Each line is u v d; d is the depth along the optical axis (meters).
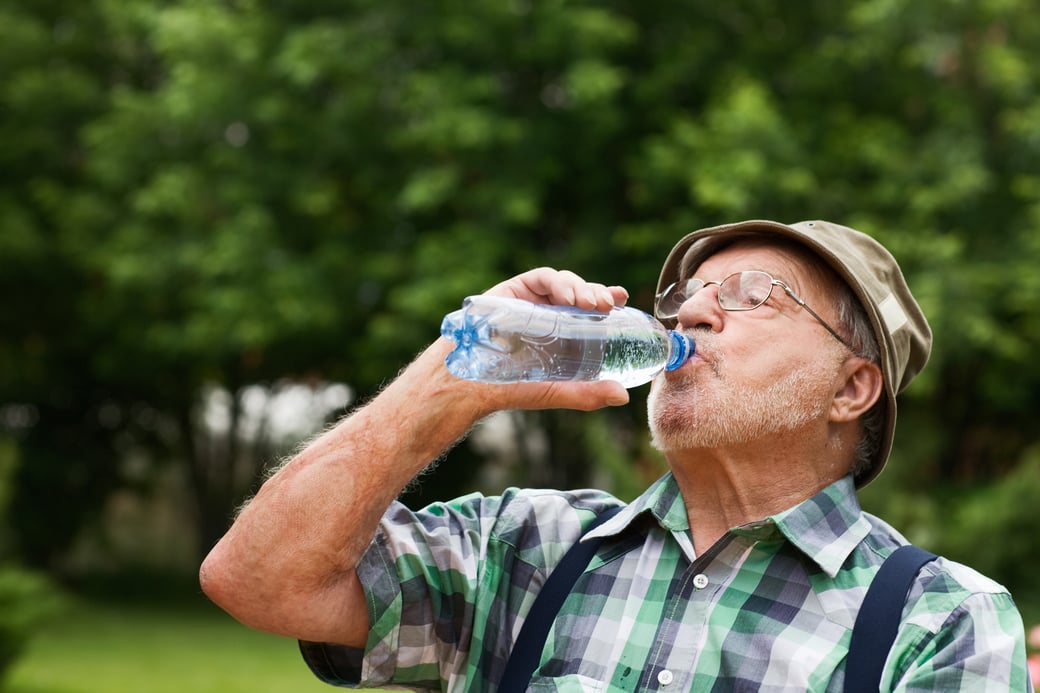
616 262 9.91
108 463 14.45
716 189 8.35
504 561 2.01
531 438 12.57
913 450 7.28
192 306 10.78
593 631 1.88
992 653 1.67
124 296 11.60
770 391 1.90
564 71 9.63
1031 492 6.02
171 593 13.55
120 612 12.05
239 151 10.45
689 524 1.96
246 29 10.29
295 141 10.36
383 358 9.91
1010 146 9.09
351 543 1.87
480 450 13.09
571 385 1.91
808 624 1.77
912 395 8.34
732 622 1.80
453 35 9.53
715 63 9.92
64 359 13.50
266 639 10.57
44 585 7.96
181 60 10.50
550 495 2.10
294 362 12.28
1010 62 8.85
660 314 2.08
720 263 2.04
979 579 1.76
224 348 10.77
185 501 15.82
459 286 9.08
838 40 9.70
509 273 9.94
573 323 1.88
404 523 2.01
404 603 1.95
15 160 11.91
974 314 8.35
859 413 1.97
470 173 9.80
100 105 12.02
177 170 10.31
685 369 1.93
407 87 9.67
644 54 10.11
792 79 9.79
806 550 1.81
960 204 8.92
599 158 10.08
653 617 1.86
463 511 2.07
